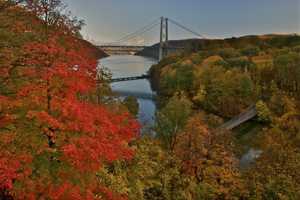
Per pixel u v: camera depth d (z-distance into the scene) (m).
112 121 14.69
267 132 53.47
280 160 30.42
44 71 12.07
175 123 49.78
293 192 25.36
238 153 48.00
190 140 31.28
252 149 56.12
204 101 96.88
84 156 11.43
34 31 14.64
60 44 15.19
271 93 91.38
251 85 92.56
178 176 25.50
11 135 11.19
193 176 27.02
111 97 23.58
